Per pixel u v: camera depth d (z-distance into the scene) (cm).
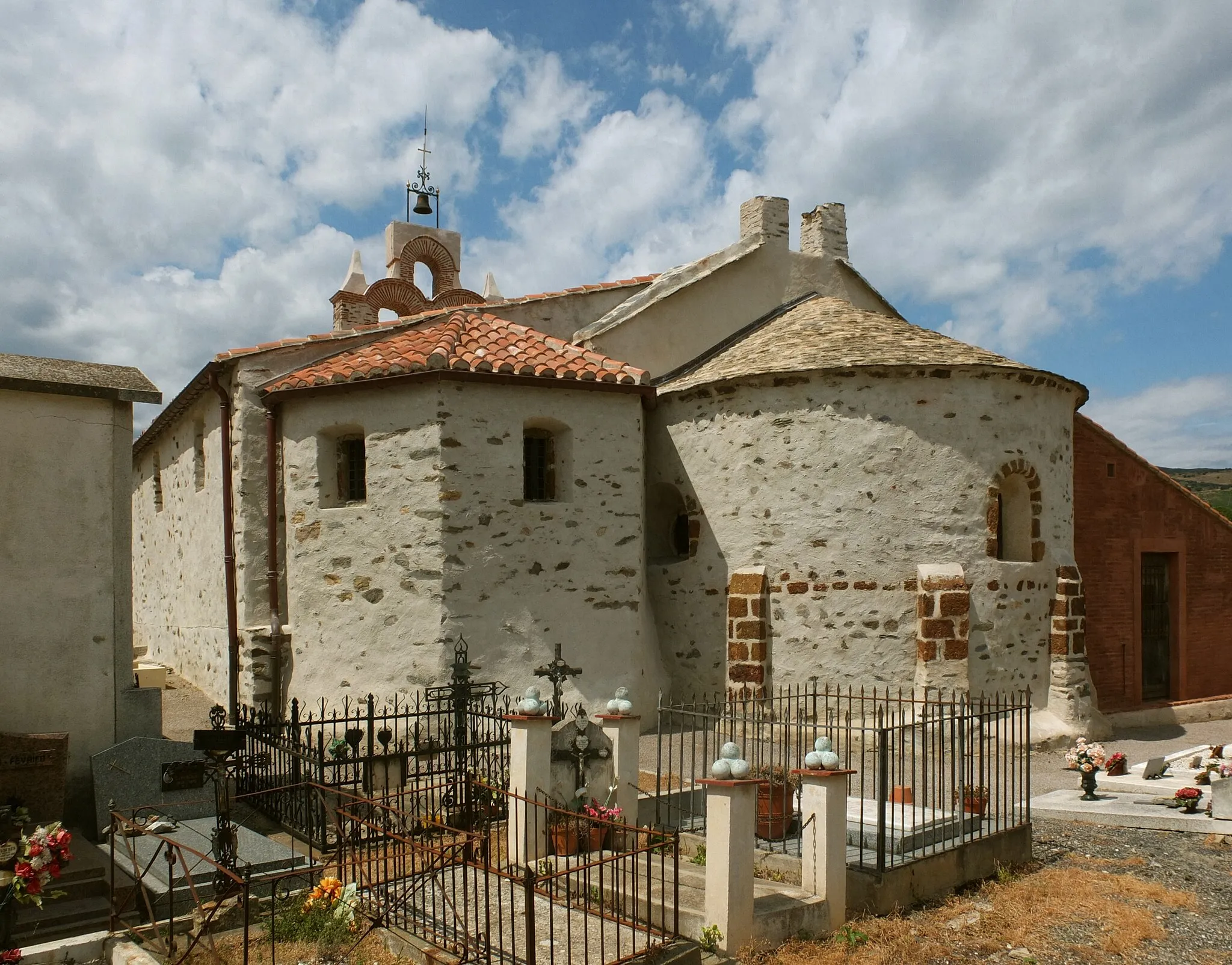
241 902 657
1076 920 697
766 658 1364
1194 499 1866
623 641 1330
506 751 1009
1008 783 1135
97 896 729
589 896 676
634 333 1656
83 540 931
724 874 611
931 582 1293
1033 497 1414
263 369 1355
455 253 2350
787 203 1877
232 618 1332
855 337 1450
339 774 923
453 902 599
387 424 1244
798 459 1367
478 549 1223
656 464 1538
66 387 918
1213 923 700
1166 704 1723
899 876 709
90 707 919
